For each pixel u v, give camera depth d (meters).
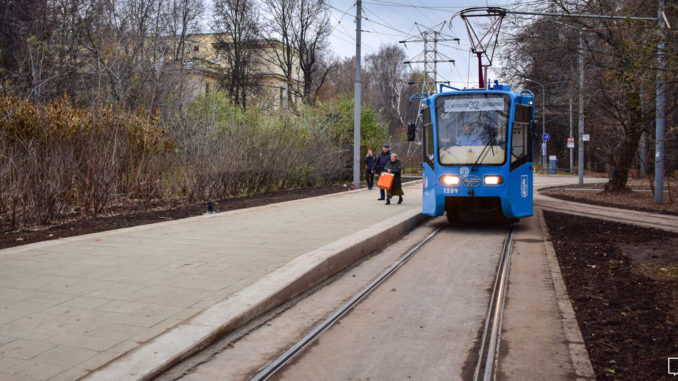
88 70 20.25
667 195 20.31
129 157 13.57
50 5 21.09
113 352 4.19
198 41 37.25
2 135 10.70
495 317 5.54
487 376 4.08
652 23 6.43
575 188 26.64
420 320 5.53
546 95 40.94
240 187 18.34
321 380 4.06
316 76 46.56
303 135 23.55
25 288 5.90
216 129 17.86
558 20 10.27
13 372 3.79
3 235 9.41
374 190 23.33
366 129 29.92
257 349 4.66
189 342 4.45
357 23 24.45
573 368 4.17
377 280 7.22
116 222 11.23
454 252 9.48
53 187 10.80
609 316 5.37
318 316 5.61
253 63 40.75
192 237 9.35
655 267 7.45
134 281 6.24
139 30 24.61
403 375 4.15
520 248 9.77
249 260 7.38
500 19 14.38
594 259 8.31
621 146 21.36
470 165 11.83
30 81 17.52
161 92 21.62
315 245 8.53
